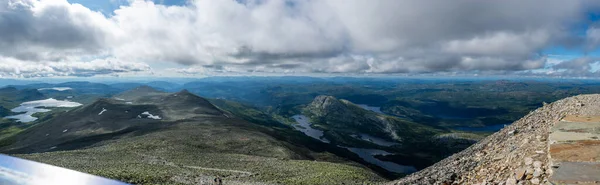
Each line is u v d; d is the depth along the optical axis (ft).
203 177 141.59
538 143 45.62
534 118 79.41
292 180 147.02
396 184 76.38
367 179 161.89
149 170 159.12
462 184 50.29
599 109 61.93
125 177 124.67
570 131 46.19
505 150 53.88
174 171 160.45
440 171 65.57
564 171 31.48
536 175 35.50
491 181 43.60
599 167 31.35
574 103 74.38
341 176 162.71
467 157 66.90
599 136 42.39
